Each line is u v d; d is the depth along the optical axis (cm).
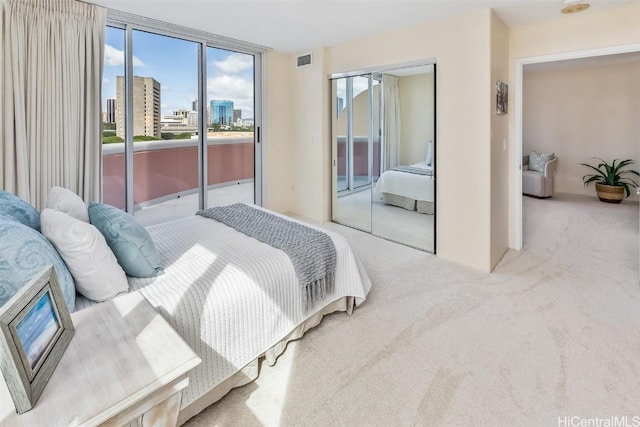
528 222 489
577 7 295
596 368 189
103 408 91
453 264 341
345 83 445
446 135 342
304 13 325
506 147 356
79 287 157
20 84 273
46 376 98
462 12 313
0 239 122
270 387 180
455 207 343
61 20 288
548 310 251
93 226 163
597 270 320
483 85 307
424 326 233
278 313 196
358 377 186
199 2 302
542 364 194
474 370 190
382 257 362
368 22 346
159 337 121
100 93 315
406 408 165
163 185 400
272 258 205
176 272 189
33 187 286
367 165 438
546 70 670
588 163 655
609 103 622
